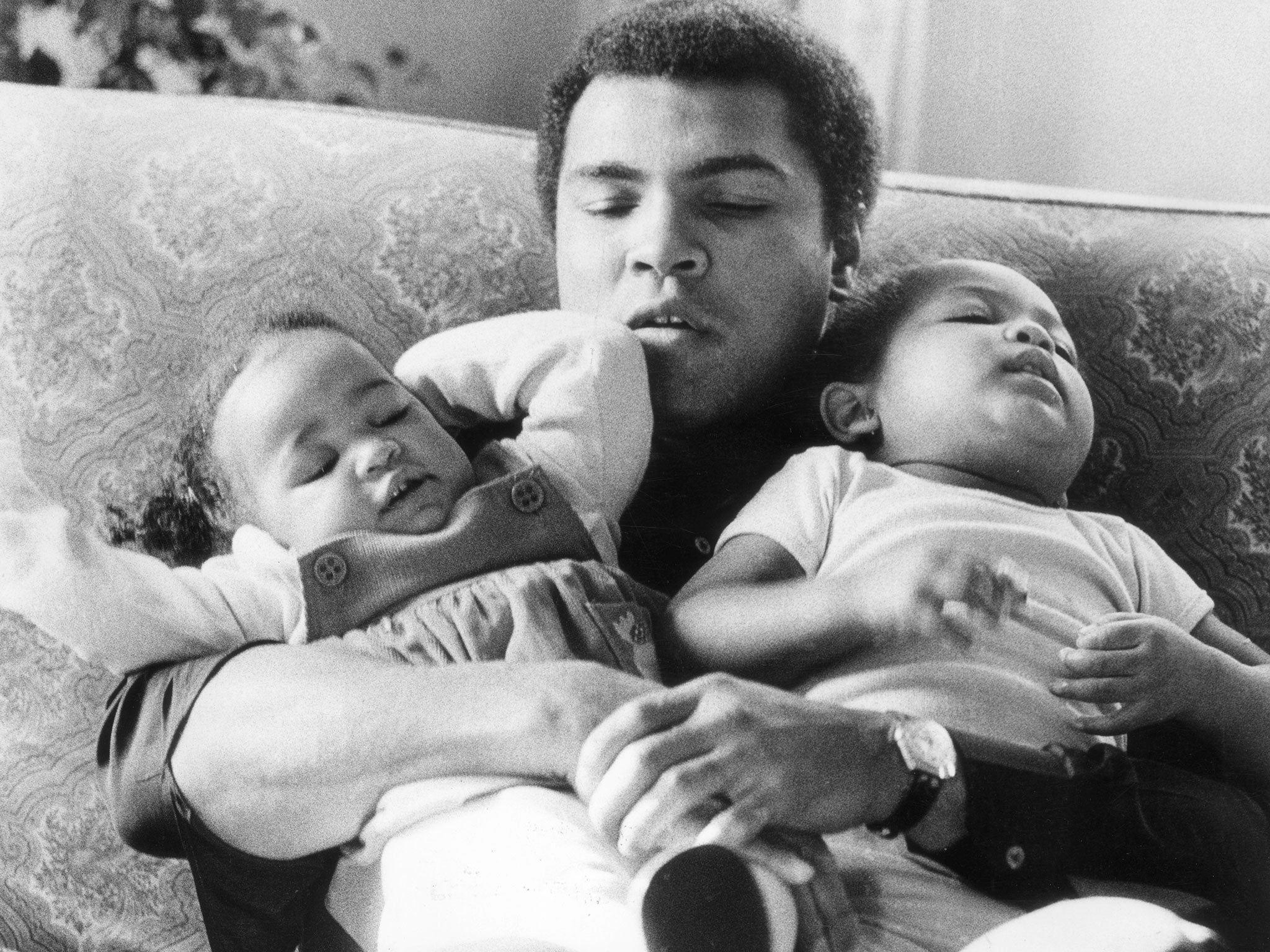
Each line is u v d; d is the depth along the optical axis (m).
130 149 0.97
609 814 0.64
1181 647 0.80
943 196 1.08
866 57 1.55
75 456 0.87
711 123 0.87
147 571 0.78
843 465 0.88
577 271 0.90
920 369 0.89
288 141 1.00
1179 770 0.79
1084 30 1.56
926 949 0.67
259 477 0.81
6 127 0.97
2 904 0.84
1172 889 0.72
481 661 0.74
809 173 0.90
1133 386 1.00
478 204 1.00
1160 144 1.56
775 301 0.88
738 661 0.78
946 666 0.79
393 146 1.02
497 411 0.88
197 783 0.70
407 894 0.65
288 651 0.72
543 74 1.63
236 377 0.83
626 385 0.87
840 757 0.66
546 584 0.79
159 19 1.54
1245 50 1.53
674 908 0.60
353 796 0.69
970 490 0.87
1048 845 0.69
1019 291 0.93
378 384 0.82
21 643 0.86
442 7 1.64
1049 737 0.78
